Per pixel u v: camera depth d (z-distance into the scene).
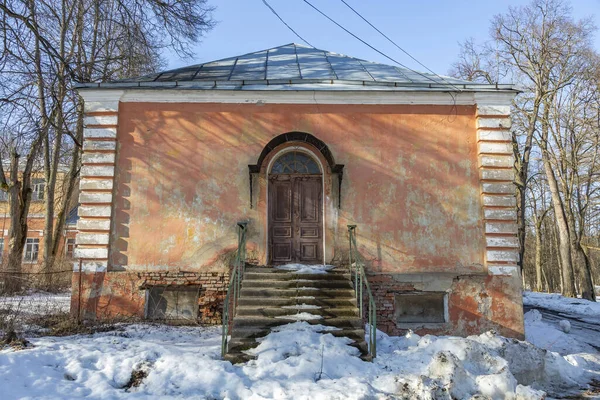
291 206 11.16
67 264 17.67
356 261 9.43
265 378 6.37
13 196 16.17
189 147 10.99
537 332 11.63
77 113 17.83
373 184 10.99
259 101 11.17
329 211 10.88
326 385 6.12
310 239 11.02
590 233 37.75
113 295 10.33
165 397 5.73
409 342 8.62
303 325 7.97
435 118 11.32
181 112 11.11
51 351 6.98
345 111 11.25
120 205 10.70
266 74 12.36
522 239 22.16
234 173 10.94
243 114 11.16
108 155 10.78
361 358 7.32
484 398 5.84
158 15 16.58
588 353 9.80
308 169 11.34
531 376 7.52
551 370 7.68
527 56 24.52
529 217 39.16
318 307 8.53
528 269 47.62
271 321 8.09
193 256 10.56
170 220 10.69
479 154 11.12
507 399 6.05
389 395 5.89
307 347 7.25
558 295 23.89
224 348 7.38
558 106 26.08
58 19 17.34
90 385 6.02
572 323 14.41
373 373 6.77
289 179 11.26
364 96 11.22
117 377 6.38
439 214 10.92
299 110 11.21
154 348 7.50
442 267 10.68
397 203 10.94
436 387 5.89
